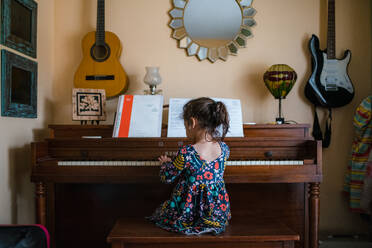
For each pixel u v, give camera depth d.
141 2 2.63
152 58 2.63
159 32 2.63
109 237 1.46
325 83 2.54
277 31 2.65
